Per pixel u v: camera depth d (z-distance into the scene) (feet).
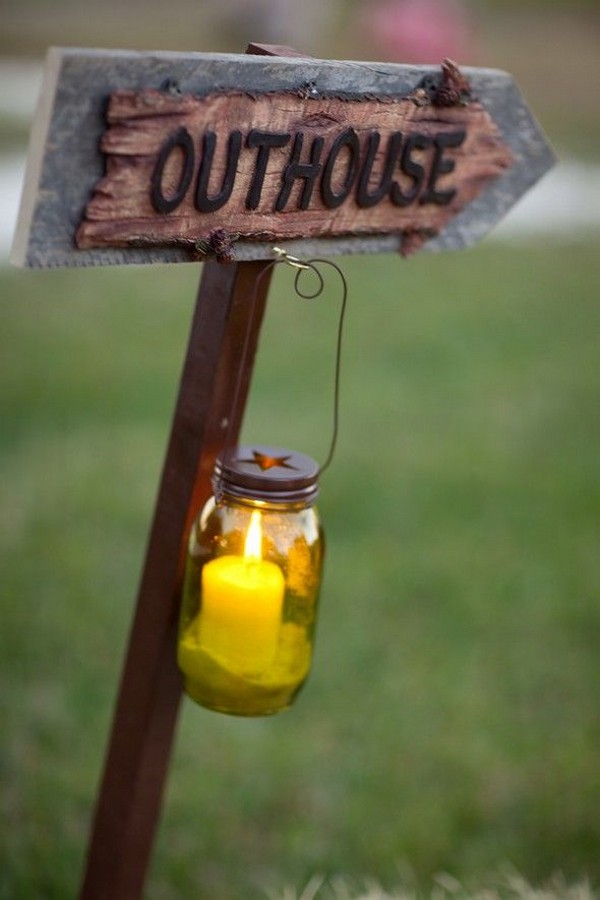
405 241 5.90
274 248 5.29
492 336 23.43
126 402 18.30
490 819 9.78
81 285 24.90
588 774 10.39
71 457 16.05
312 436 17.33
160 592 6.02
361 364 21.13
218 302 5.50
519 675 11.88
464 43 52.60
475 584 13.48
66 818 9.36
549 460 17.34
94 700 10.96
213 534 5.49
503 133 5.99
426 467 16.69
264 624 5.49
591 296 26.99
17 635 11.77
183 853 9.14
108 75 4.38
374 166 5.42
